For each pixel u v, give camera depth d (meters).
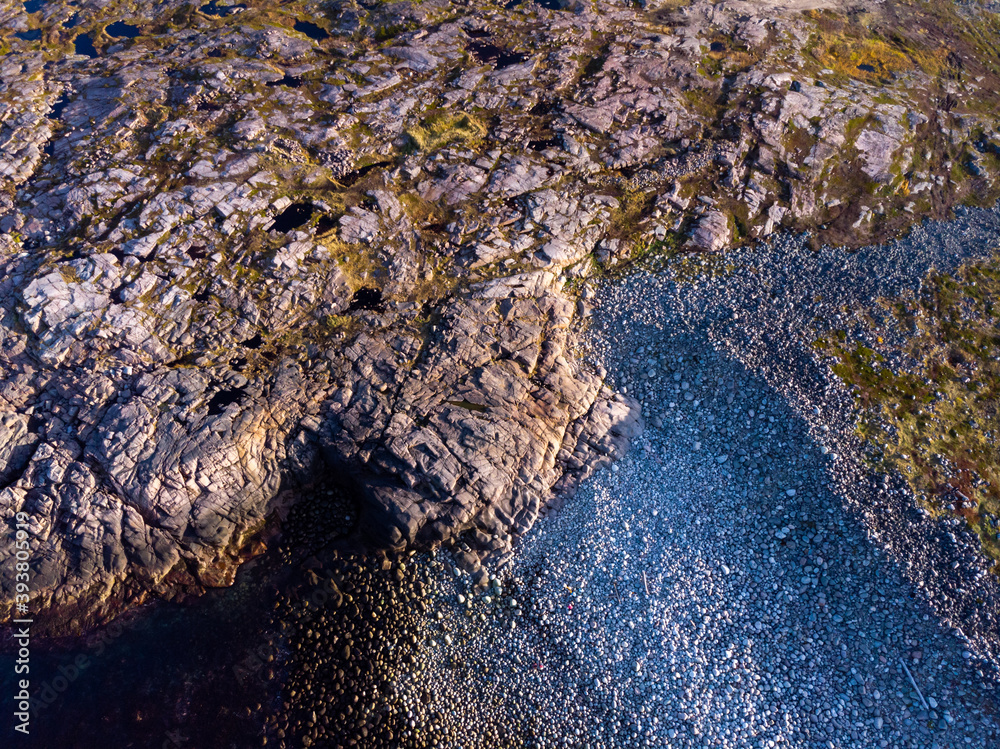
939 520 20.08
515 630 19.62
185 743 17.44
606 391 23.48
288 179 25.20
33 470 19.14
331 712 17.94
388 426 20.58
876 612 19.14
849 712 18.33
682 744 18.06
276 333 22.34
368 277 23.83
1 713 17.64
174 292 22.11
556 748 18.06
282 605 19.30
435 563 20.33
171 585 19.44
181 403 20.31
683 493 21.70
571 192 26.50
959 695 17.92
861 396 22.52
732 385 23.02
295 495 20.95
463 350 22.38
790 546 20.47
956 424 22.23
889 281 25.89
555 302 24.25
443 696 18.50
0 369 20.30
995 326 24.83
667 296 25.03
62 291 21.20
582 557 20.70
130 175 24.34
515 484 20.88
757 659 19.20
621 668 19.11
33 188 23.94
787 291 25.38
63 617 18.69
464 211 25.52
